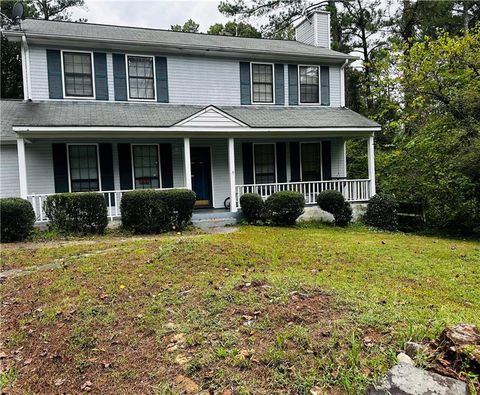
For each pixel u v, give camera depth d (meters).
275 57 13.94
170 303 4.25
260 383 2.69
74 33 12.01
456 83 12.34
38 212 10.79
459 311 3.94
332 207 11.91
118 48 12.12
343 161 14.91
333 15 22.67
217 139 13.40
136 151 12.26
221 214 11.59
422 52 12.88
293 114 13.44
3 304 4.80
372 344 2.95
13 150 11.12
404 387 2.32
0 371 3.46
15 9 11.05
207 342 3.30
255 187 12.92
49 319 4.20
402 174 13.47
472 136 11.39
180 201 10.12
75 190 11.59
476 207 11.18
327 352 2.91
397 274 5.69
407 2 20.92
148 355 3.31
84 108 11.28
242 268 5.84
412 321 3.40
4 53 20.98
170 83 12.84
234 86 13.66
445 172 11.88
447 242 9.39
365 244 8.29
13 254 7.21
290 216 11.28
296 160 14.28
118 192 10.78
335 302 3.88
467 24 20.41
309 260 6.50
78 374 3.27
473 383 2.44
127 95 12.31
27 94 11.32
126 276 5.35
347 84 23.42
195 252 6.55
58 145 11.34
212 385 2.74
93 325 3.94
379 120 18.47
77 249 7.41
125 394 2.89
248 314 3.72
